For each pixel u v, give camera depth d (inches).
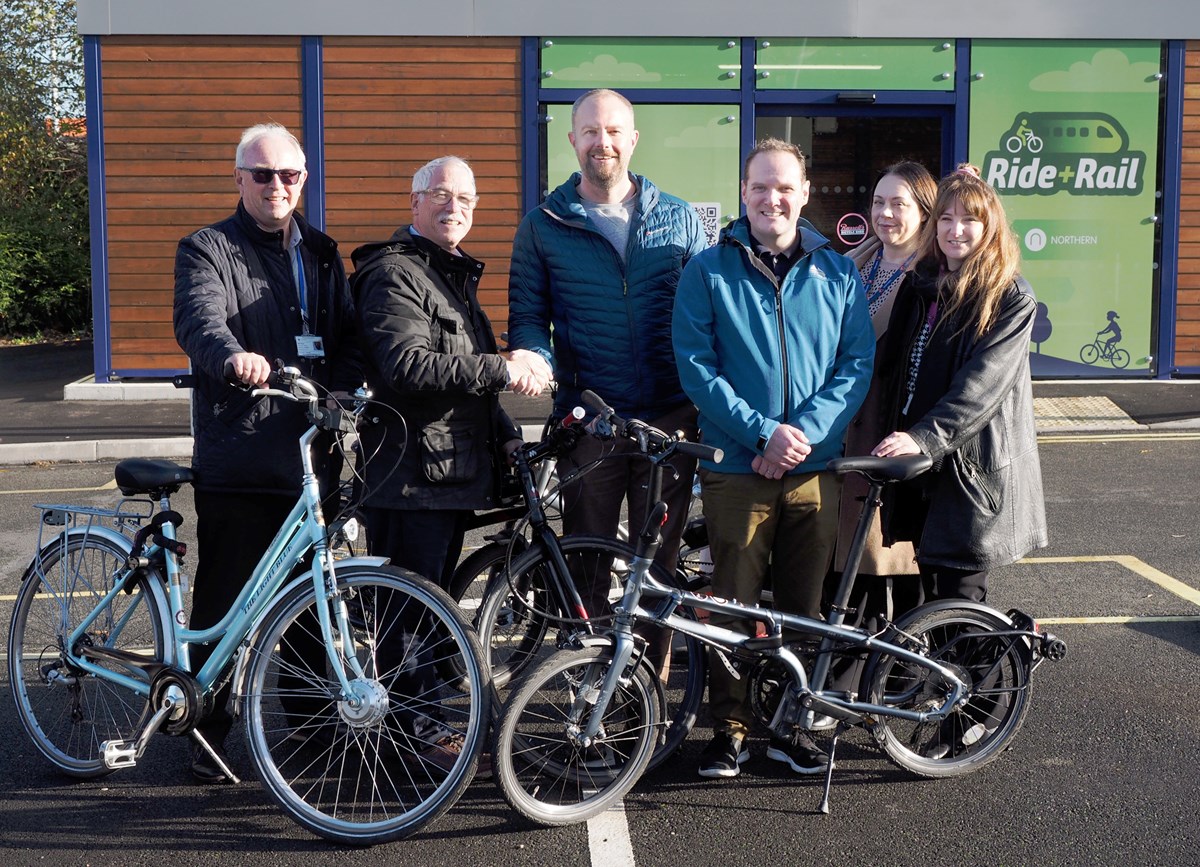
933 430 151.2
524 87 446.6
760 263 154.9
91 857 138.8
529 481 161.2
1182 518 282.2
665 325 171.9
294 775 158.7
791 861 135.7
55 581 163.2
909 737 165.8
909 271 166.9
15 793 155.2
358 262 161.9
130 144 445.4
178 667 151.9
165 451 376.5
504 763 140.9
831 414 153.5
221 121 445.4
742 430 151.2
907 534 165.8
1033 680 186.4
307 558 154.4
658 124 450.9
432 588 142.5
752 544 157.1
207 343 145.3
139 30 438.3
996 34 445.4
